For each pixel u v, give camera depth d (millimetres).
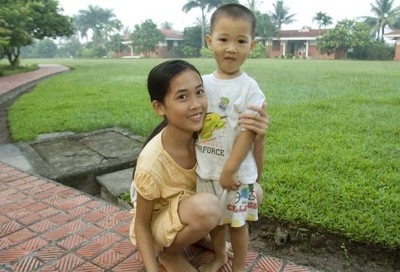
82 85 11500
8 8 16797
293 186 3223
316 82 11344
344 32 39250
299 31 49000
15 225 2596
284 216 2773
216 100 1655
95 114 6547
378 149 4141
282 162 3826
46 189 3244
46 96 9070
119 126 5805
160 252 1953
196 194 1702
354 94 8289
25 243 2363
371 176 3369
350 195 2986
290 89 9508
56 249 2289
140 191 1724
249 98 1620
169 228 1733
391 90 9023
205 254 2180
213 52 1656
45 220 2664
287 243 2711
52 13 20812
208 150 1699
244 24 1574
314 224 2658
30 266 2123
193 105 1590
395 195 2975
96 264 2131
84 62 31828
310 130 5082
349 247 2555
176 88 1579
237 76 1659
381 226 2549
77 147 4824
